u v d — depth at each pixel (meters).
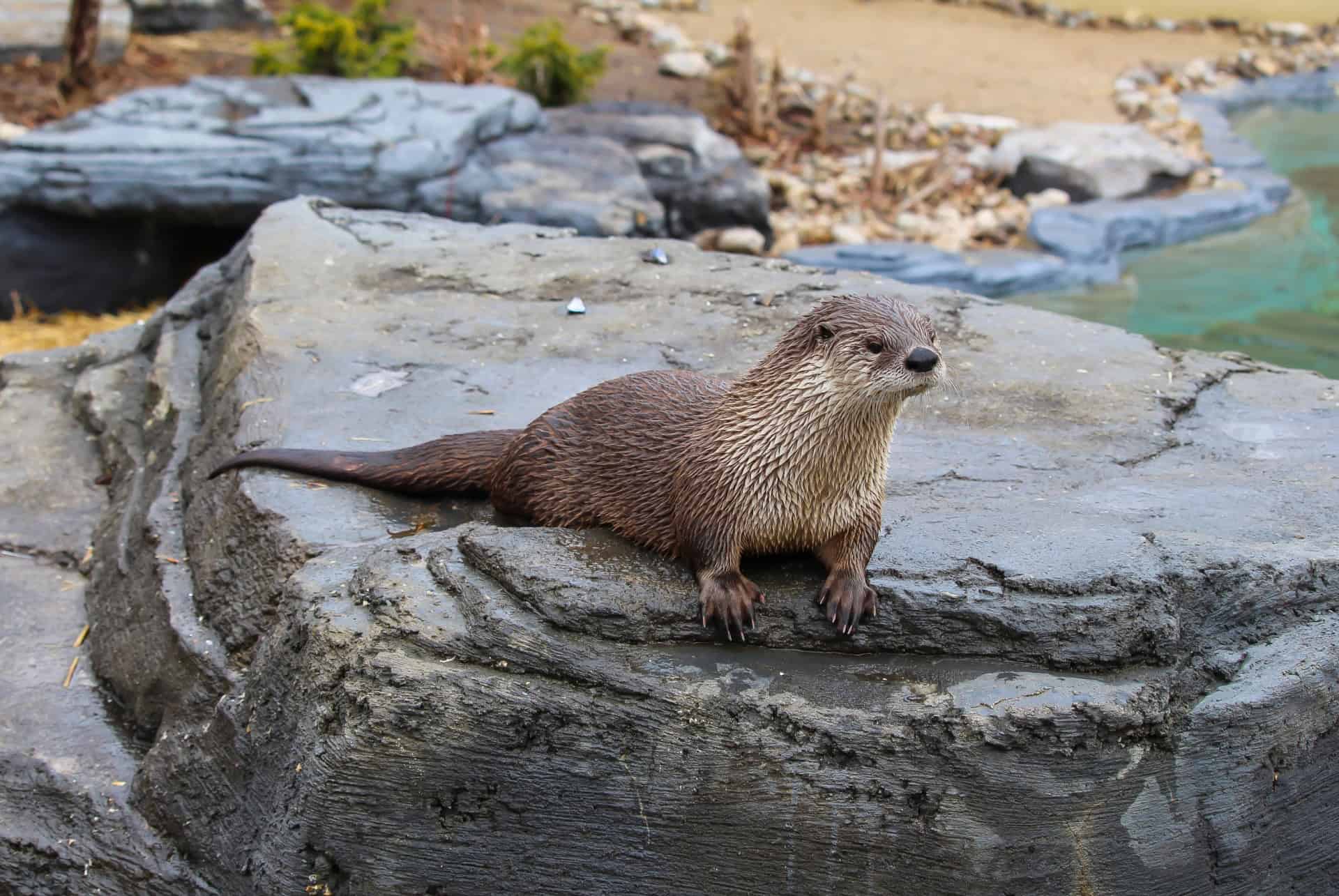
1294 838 4.16
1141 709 3.79
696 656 3.92
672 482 4.07
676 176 12.22
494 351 5.94
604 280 6.72
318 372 5.64
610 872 4.00
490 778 3.94
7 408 6.67
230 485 4.98
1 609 5.41
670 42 17.27
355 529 4.68
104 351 7.11
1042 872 3.83
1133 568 3.99
